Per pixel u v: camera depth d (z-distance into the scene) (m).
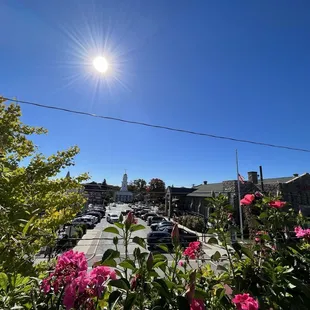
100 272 1.30
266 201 2.12
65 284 1.12
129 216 1.55
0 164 2.08
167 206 39.72
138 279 1.26
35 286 1.25
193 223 20.78
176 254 1.58
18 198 2.25
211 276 1.85
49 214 2.77
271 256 1.89
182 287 1.34
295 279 1.50
